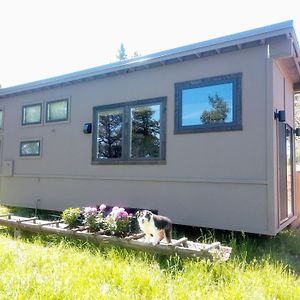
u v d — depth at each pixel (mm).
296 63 6598
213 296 3023
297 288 3312
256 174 5488
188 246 4445
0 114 9961
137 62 6793
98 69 7418
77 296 2980
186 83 6293
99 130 7570
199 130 6082
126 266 3773
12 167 9367
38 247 4793
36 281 3273
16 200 9211
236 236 5844
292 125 8078
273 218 5316
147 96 6812
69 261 4027
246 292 3076
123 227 4848
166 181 6441
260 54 5570
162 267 3996
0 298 2928
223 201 5789
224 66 5898
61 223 5906
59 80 8172
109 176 7297
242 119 5660
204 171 6004
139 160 6828
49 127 8586
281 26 5199
